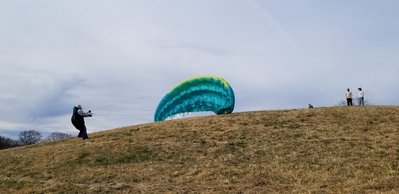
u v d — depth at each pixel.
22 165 21.27
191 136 24.23
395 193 13.45
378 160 17.70
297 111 28.77
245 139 22.88
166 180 17.27
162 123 28.67
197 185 16.33
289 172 17.08
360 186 14.72
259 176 16.94
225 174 17.48
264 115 28.11
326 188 14.88
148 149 21.98
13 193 16.83
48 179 18.53
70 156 21.59
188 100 32.28
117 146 22.77
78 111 25.38
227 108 29.84
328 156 18.80
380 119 25.05
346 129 23.36
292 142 21.55
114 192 15.96
